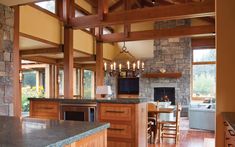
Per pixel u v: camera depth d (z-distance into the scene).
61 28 7.21
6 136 1.39
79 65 11.22
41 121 1.98
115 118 3.92
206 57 11.54
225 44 3.50
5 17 4.22
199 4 5.47
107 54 11.48
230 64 3.48
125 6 8.97
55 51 7.14
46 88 9.26
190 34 7.99
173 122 5.80
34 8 6.02
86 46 8.70
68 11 6.92
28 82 9.53
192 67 11.73
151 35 8.56
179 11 5.66
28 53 7.50
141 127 4.05
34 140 1.29
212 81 11.40
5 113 4.12
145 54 12.07
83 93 11.45
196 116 7.62
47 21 6.58
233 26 3.49
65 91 6.75
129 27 8.91
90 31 9.05
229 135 2.66
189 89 11.38
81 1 8.60
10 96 4.25
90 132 1.61
